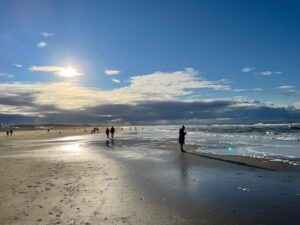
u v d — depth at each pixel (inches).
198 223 320.5
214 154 976.9
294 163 745.6
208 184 510.3
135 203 395.5
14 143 1936.5
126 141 1827.0
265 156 925.8
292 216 341.4
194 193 448.1
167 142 1662.2
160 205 386.0
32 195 439.2
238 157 880.9
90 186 496.4
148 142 1686.8
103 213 355.3
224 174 604.7
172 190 467.2
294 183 514.3
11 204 394.0
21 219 336.8
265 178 559.8
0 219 337.4
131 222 325.1
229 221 326.0
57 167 716.7
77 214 352.2
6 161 850.8
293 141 1606.8
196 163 762.8
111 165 741.3
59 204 393.1
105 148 1295.5
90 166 727.1
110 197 426.3
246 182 525.3
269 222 323.0
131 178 565.3
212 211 360.5
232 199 413.7
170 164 751.1
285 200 406.9
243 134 2632.9
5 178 573.3
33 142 1994.3
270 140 1715.1
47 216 346.0
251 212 356.2
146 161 813.9
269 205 384.2
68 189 475.8
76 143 1736.0
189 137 2269.9
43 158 922.7
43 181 540.4
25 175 605.3
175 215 346.6
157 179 554.9
